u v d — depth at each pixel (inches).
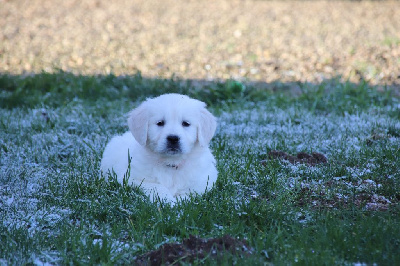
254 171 253.8
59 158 287.4
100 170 252.5
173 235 189.3
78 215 207.5
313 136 317.4
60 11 868.6
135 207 205.5
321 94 409.7
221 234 183.6
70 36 703.7
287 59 579.2
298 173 254.7
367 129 325.1
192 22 802.2
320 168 258.4
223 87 420.8
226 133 324.8
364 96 405.1
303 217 204.7
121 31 738.2
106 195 218.5
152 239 183.0
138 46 650.8
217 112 375.2
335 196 226.2
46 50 622.2
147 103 227.8
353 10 896.3
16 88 427.5
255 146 294.8
